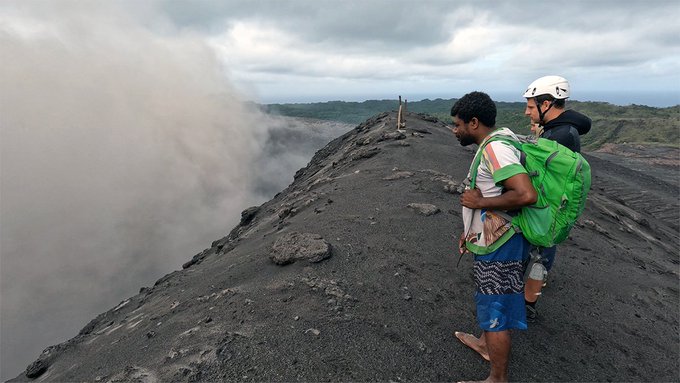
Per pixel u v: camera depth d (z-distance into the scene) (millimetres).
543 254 3551
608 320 4547
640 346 4129
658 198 20688
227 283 5574
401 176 10094
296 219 8547
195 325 4281
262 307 4273
